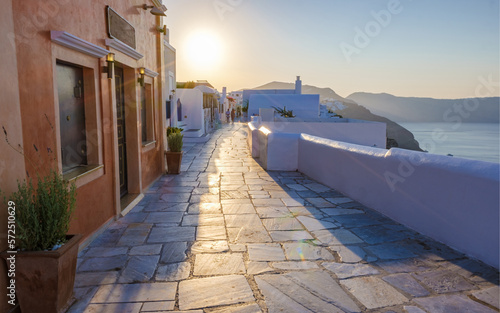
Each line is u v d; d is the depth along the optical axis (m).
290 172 9.33
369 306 2.73
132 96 6.22
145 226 4.77
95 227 4.34
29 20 2.85
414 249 3.90
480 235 3.51
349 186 6.49
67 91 3.87
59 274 2.50
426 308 2.69
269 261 3.61
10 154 2.54
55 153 3.30
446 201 3.97
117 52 5.17
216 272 3.34
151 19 7.62
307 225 4.82
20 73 2.73
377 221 4.99
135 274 3.29
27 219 2.48
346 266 3.48
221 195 6.65
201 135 18.55
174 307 2.70
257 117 21.66
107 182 4.75
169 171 8.91
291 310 2.67
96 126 4.36
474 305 2.71
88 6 4.12
